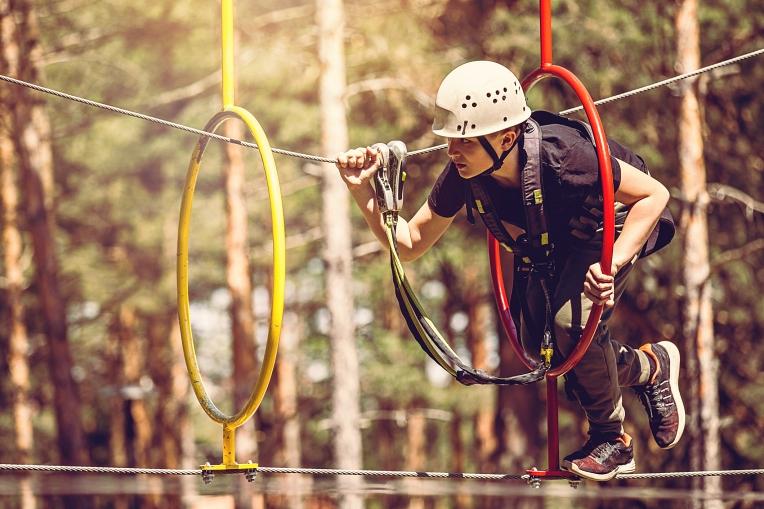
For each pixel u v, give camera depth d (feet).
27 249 140.67
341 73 84.38
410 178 93.35
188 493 96.99
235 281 98.32
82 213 141.59
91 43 101.81
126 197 137.39
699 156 69.10
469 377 23.58
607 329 24.25
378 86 87.81
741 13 80.84
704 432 68.74
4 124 99.66
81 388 167.12
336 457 83.20
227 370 179.32
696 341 68.95
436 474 24.25
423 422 146.20
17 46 95.20
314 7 94.89
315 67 96.02
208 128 26.03
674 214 80.84
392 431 148.15
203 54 102.01
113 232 145.18
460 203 24.76
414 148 93.40
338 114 84.02
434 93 91.30
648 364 25.86
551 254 23.16
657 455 86.02
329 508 114.73
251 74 100.32
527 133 22.49
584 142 22.45
